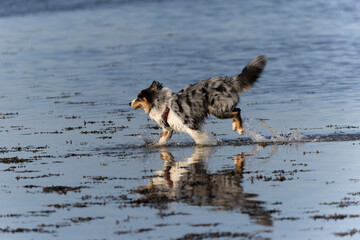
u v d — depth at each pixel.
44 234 9.09
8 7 65.38
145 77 29.17
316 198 10.35
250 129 17.16
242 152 14.31
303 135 15.85
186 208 9.99
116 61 35.28
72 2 69.31
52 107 22.39
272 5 66.19
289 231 8.88
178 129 15.39
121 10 64.19
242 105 21.48
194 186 11.31
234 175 12.05
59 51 40.28
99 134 17.28
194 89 15.33
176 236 8.77
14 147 15.78
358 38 40.72
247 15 58.44
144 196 10.78
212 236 8.73
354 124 17.23
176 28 50.69
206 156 14.00
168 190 11.11
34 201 10.75
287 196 10.49
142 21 55.59
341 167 12.42
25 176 12.59
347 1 66.62
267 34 45.34
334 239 8.59
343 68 29.59
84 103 23.08
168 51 38.78
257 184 11.30
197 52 37.78
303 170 12.27
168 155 14.33
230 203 10.18
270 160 13.29
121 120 19.50
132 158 14.11
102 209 10.12
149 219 9.52
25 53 39.84
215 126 17.92
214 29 49.41
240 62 33.00
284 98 22.61
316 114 19.09
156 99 15.38
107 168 13.12
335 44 38.62
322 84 25.52
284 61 32.84
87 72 31.62
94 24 54.16
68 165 13.52
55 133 17.61
